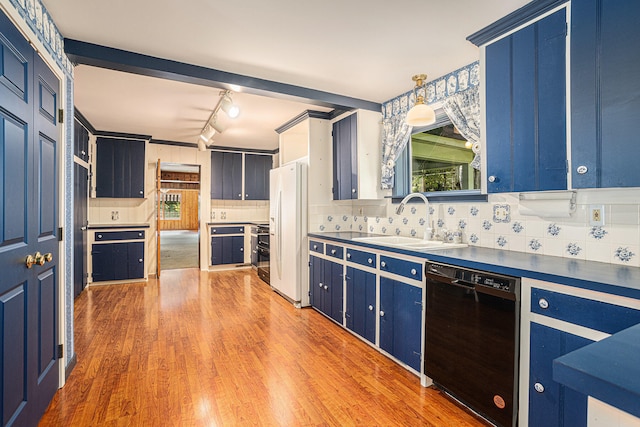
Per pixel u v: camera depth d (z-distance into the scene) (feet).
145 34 7.19
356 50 7.87
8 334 4.65
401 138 10.64
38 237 5.79
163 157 18.92
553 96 5.68
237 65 8.70
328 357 8.41
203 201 19.99
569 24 5.44
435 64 8.61
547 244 6.84
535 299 5.03
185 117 13.73
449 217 9.20
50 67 6.41
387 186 11.21
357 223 13.28
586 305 4.43
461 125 8.71
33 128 5.51
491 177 6.68
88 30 7.00
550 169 5.74
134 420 5.87
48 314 6.25
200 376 7.41
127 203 17.93
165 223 47.55
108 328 10.29
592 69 5.16
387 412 6.16
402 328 7.75
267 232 16.58
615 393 1.76
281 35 7.22
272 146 20.15
